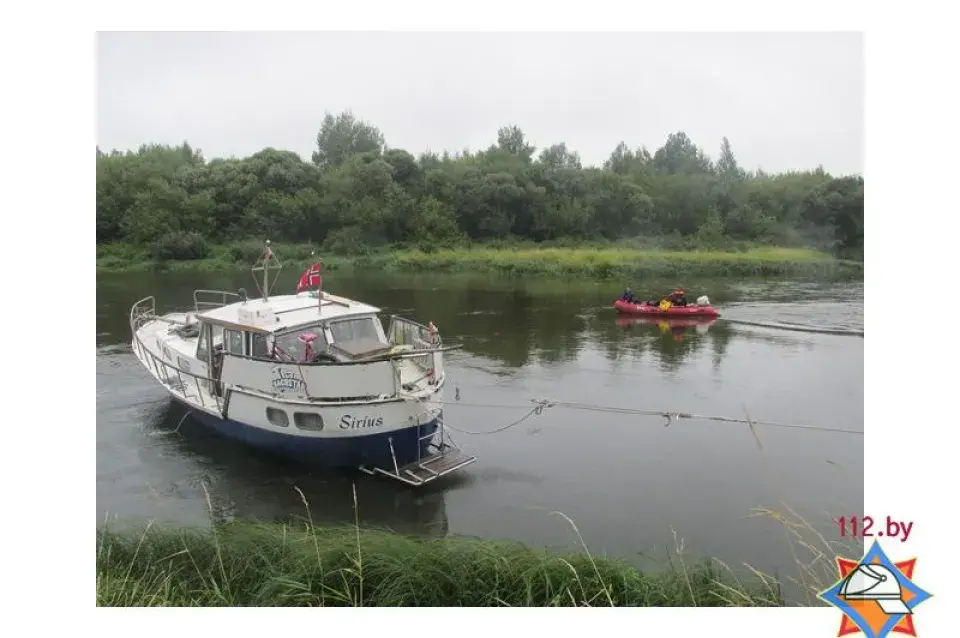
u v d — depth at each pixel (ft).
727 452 43.93
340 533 31.83
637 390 57.26
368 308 43.14
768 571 30.04
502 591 24.49
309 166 186.70
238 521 31.30
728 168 233.35
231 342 42.47
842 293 119.34
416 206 182.60
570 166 221.25
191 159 191.52
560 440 45.83
